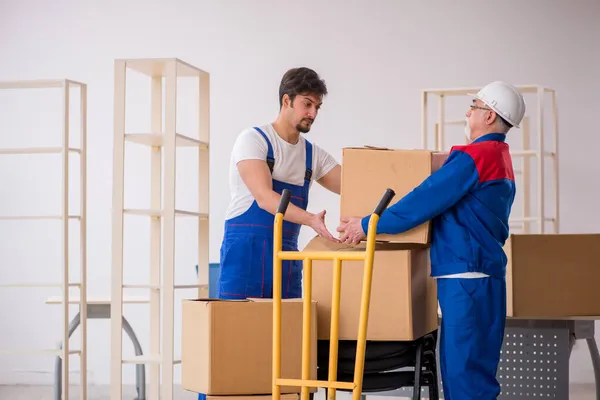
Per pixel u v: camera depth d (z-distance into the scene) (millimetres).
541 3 7809
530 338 4758
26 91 8289
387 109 7977
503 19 7855
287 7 8102
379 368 3629
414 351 3670
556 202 7137
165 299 4840
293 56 8094
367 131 7996
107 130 8234
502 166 3658
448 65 7914
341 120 8031
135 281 8109
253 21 8141
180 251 8117
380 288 3613
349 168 3699
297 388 3469
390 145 7965
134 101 8227
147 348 8078
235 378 3434
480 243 3582
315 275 3691
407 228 3525
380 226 3529
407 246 3777
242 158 4082
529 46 7824
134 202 8133
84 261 5578
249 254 4105
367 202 3680
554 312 4520
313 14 8078
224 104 8141
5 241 8180
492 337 3596
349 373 3645
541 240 4535
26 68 8344
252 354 3449
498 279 3631
